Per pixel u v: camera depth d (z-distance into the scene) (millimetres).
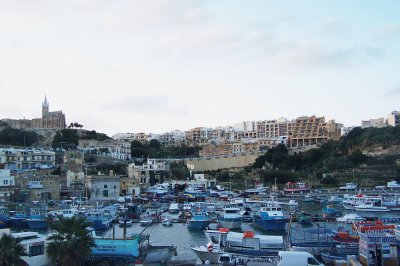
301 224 135625
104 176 198625
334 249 80688
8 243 60375
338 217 147500
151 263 74875
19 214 136125
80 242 65625
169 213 165625
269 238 87625
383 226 72938
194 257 83062
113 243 75312
